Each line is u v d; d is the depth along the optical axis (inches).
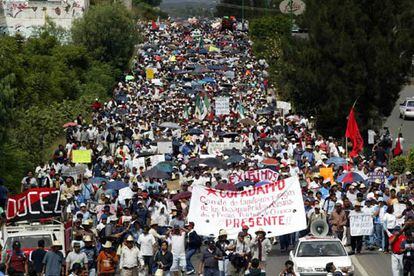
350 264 1680.6
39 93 4094.5
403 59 3634.4
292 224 1859.0
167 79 5689.0
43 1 5826.8
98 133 3157.0
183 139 3149.6
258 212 1865.2
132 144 3070.9
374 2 3634.4
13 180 2792.8
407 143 3922.2
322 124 3700.8
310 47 3695.9
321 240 1747.0
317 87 3646.7
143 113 3909.9
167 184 2364.7
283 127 3331.7
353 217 1985.7
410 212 1971.0
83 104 4293.8
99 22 5502.0
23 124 3211.1
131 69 5935.0
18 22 5812.0
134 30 5659.5
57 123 3641.7
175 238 1775.3
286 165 2405.3
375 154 3051.2
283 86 4183.1
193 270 1847.9
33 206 1854.1
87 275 1611.7
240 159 2551.7
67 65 4918.8
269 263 1919.3
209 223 1867.6
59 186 2249.0
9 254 1668.3
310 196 2032.5
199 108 3853.3
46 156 3169.3
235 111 3973.9
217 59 6958.7
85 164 2610.7
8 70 3750.0
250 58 6939.0
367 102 3641.7
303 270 1668.3
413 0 3722.9
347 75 3599.9
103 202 2010.3
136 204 1991.9
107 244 1665.8
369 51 3585.1
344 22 3627.0
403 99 5108.3
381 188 2219.5
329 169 2320.4
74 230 1813.5
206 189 1876.2
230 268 1678.2
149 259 1771.7
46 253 1614.2
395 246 1745.8
